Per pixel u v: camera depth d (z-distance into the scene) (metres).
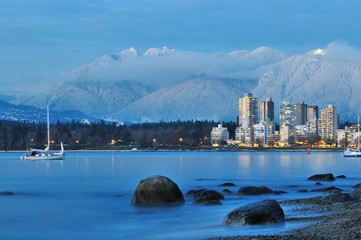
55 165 196.12
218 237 35.44
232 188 81.06
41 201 64.62
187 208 52.47
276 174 124.88
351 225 34.44
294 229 35.75
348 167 168.62
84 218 49.53
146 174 127.12
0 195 72.19
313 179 97.94
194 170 148.50
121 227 43.62
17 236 40.78
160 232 40.78
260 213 39.41
